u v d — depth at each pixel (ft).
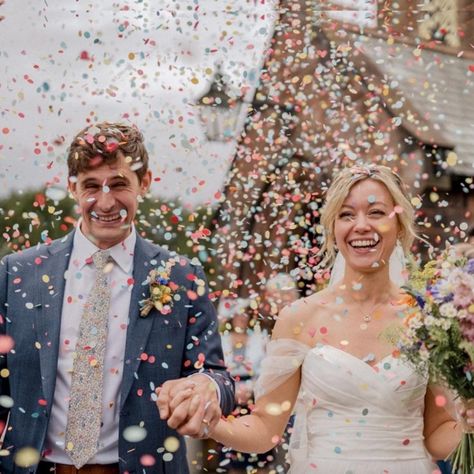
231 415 9.94
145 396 9.59
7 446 9.64
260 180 20.27
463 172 25.32
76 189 9.98
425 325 8.97
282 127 21.99
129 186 9.80
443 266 9.15
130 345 9.63
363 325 10.19
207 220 18.25
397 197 10.15
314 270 13.19
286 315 10.53
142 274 9.99
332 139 22.36
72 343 9.66
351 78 24.66
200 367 9.63
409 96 25.67
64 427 9.46
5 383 9.82
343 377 9.89
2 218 14.69
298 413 10.50
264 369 10.29
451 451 9.84
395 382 9.80
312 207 16.66
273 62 21.57
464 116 26.40
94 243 10.00
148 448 9.52
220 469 14.40
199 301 10.16
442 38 26.91
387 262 10.27
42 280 9.92
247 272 18.45
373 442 9.73
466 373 8.71
